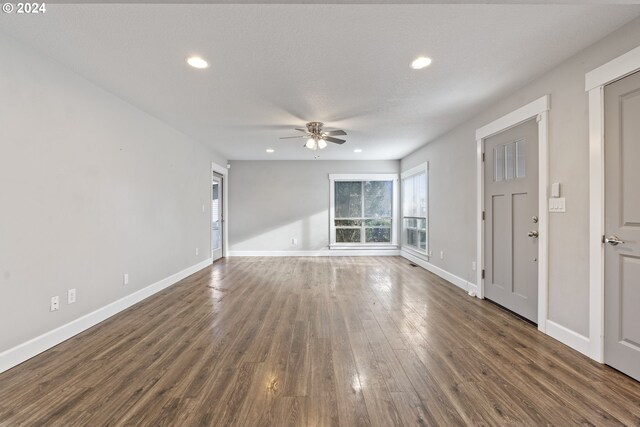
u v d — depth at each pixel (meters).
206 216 6.13
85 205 2.96
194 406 1.79
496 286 3.69
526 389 1.95
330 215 7.69
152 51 2.47
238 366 2.24
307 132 4.72
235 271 5.73
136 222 3.80
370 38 2.29
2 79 2.20
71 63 2.66
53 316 2.60
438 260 5.38
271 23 2.10
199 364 2.27
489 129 3.70
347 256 7.62
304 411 1.75
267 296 4.06
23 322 2.34
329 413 1.73
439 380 2.05
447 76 2.91
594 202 2.30
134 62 2.65
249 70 2.80
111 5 1.90
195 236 5.61
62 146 2.70
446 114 4.02
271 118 4.20
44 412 1.74
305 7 1.93
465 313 3.38
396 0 1.55
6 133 2.22
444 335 2.79
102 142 3.20
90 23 2.09
